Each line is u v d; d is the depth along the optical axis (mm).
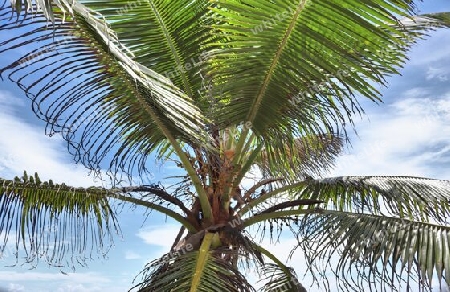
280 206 3703
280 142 3549
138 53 3732
